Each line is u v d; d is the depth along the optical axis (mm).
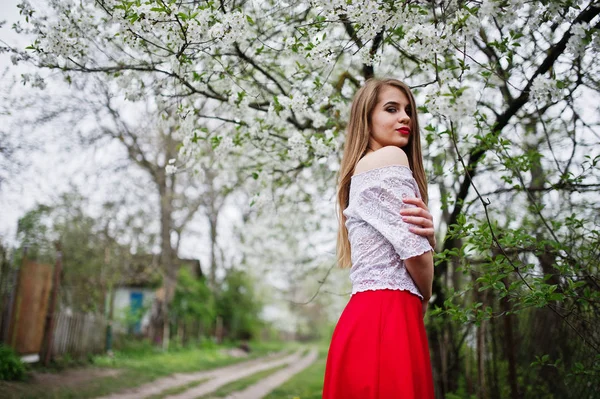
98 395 6668
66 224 13422
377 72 4680
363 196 1495
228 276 25688
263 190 4539
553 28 3121
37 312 8688
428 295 1482
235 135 4180
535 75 3082
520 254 3496
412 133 1753
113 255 14180
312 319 51844
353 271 1530
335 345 1454
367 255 1473
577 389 3621
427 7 2621
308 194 5504
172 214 17469
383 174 1481
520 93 3430
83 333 10586
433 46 2102
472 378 5262
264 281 24984
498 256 2492
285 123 4344
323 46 2979
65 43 3262
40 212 12516
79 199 12570
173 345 16984
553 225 3092
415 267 1391
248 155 4988
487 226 2688
